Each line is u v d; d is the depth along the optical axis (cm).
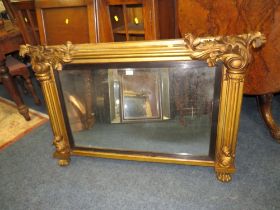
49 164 132
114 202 107
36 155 140
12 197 114
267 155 123
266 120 135
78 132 125
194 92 101
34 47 98
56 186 118
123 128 124
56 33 123
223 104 94
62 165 129
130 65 96
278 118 147
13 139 155
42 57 99
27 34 143
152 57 91
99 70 104
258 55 113
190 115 108
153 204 104
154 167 123
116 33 125
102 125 125
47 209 107
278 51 108
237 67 84
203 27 123
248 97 173
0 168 132
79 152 125
